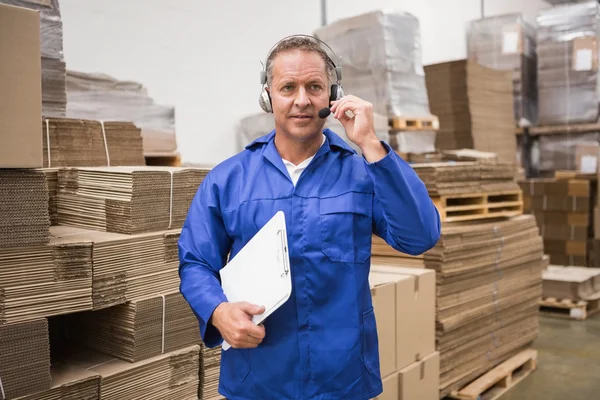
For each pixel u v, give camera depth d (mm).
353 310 1597
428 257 3721
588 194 6688
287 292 1423
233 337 1442
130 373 2299
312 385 1585
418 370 3441
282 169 1628
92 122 2840
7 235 1900
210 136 4938
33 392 2004
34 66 1859
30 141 1859
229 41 5062
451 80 5801
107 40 4188
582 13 7098
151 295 2402
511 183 4465
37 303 2010
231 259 1661
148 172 2398
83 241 2145
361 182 1623
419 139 4914
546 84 7371
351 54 4672
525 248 4488
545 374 4480
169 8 4582
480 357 4082
